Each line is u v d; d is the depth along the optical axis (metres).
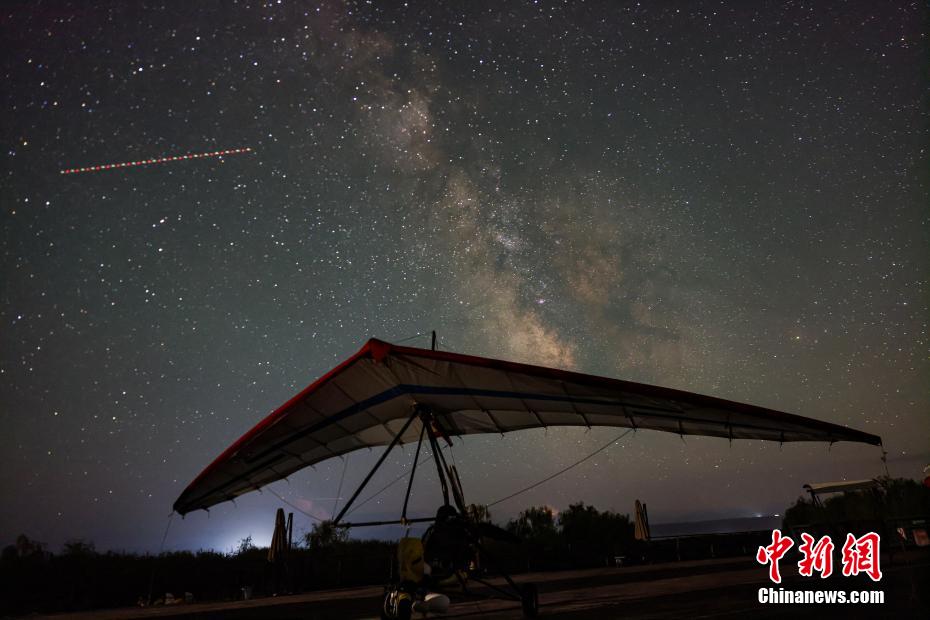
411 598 4.97
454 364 5.93
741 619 4.68
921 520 11.55
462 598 8.37
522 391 6.32
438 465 6.46
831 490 14.09
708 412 5.92
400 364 6.02
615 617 5.32
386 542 16.52
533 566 17.19
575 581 11.19
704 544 17.97
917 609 4.59
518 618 5.86
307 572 14.83
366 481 6.15
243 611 9.09
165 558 15.05
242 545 17.00
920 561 9.08
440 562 5.53
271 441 6.88
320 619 7.16
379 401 6.78
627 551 18.27
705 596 6.64
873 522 11.38
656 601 6.54
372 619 6.90
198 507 7.77
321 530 17.53
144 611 10.21
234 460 6.83
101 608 11.97
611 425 6.95
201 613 9.08
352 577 15.21
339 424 7.11
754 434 6.33
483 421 7.29
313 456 7.77
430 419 6.89
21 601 12.11
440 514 5.75
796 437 6.23
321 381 6.21
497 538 5.98
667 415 6.24
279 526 13.84
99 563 13.97
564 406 6.55
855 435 5.94
